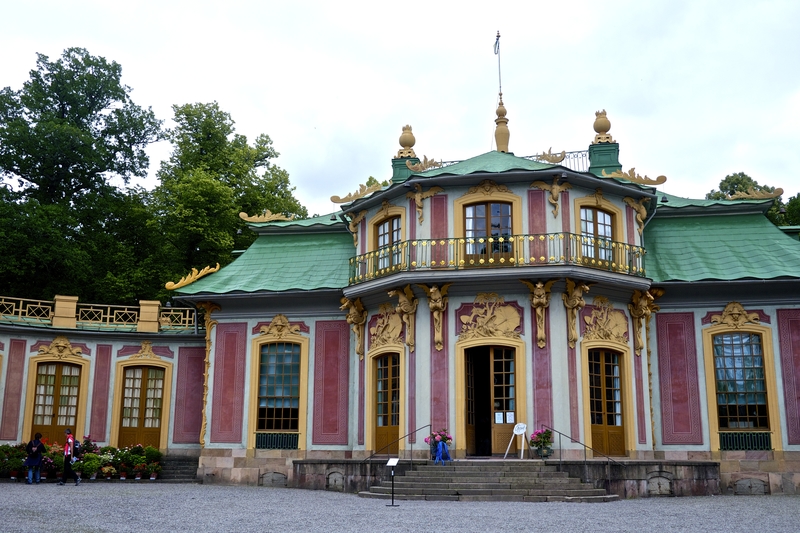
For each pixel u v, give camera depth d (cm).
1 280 3728
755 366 2419
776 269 2408
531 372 2195
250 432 2614
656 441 2416
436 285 2250
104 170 4334
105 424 2875
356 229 2638
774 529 1366
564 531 1291
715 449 2383
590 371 2262
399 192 2414
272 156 4616
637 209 2486
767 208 2655
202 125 4291
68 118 4256
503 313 2244
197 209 3947
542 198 2300
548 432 2122
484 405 2394
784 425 2356
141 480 2658
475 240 2283
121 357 2931
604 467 1967
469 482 1905
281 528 1309
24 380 2803
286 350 2664
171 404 2916
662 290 2456
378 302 2450
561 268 2162
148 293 3922
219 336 2709
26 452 2553
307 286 2630
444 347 2253
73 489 2147
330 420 2572
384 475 2073
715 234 2603
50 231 3734
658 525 1399
